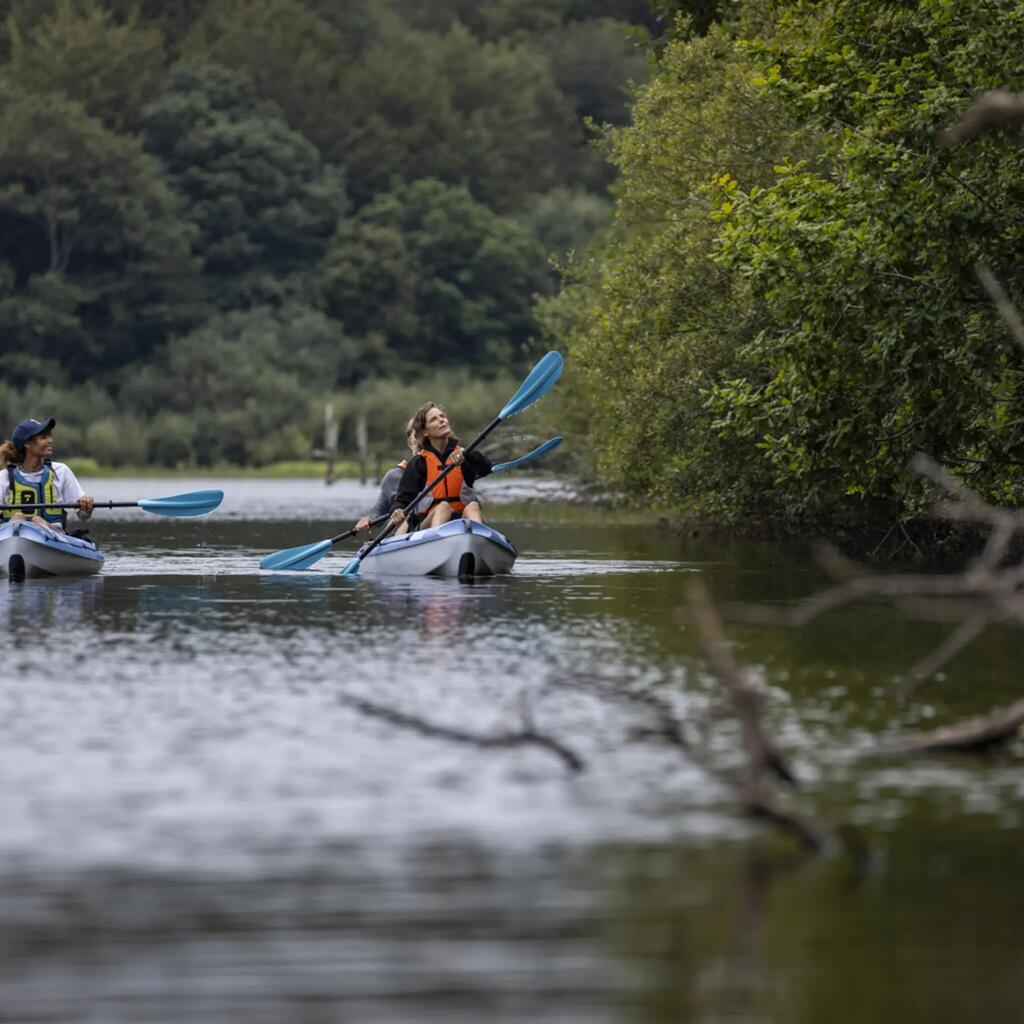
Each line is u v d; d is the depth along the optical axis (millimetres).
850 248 58656
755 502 92188
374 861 22547
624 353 93500
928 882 21641
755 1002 17875
